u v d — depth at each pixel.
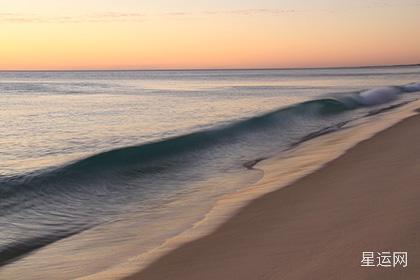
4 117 36.22
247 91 76.19
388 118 29.03
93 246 8.85
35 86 110.56
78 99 60.12
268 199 10.91
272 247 7.52
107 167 15.22
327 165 14.48
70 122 32.34
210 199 11.89
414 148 15.69
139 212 11.13
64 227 10.13
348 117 32.19
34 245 9.05
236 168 16.14
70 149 21.17
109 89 93.69
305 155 17.42
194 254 7.74
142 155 17.12
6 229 9.88
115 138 24.36
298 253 7.07
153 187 13.67
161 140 19.88
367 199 9.69
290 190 11.56
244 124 26.28
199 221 9.79
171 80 176.88
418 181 10.68
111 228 9.95
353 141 19.59
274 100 51.88
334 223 8.33
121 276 7.16
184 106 45.28
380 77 162.25
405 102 43.53
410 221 7.76
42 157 19.08
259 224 8.96
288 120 29.23
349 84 101.00
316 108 35.06
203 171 15.78
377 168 12.96
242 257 7.25
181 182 14.26
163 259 7.68
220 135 22.58
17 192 12.34
